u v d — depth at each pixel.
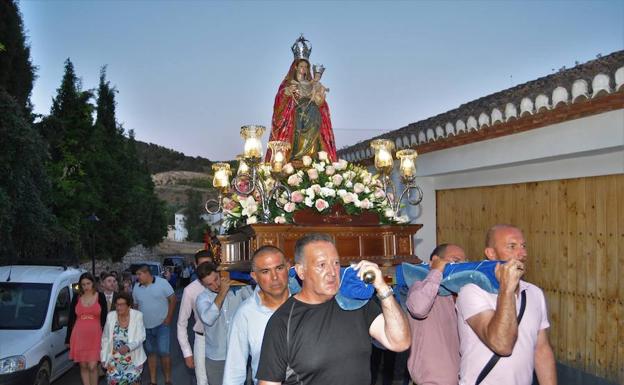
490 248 3.74
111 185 26.70
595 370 6.57
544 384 3.61
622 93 5.38
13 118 12.77
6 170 12.79
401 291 4.42
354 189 6.06
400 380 7.08
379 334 2.89
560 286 7.16
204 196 81.19
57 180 21.67
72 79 24.11
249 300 3.85
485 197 8.70
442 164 9.12
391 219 6.12
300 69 7.21
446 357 3.98
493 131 7.43
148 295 7.76
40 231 14.04
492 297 3.44
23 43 16.86
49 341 7.61
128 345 6.75
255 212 5.80
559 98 5.92
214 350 5.33
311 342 2.73
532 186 7.70
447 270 3.71
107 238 26.98
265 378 2.77
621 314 6.23
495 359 3.39
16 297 7.96
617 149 6.09
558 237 7.21
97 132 25.08
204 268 5.40
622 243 6.25
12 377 6.73
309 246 2.88
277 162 5.87
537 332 3.53
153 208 37.50
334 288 2.81
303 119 7.10
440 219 9.85
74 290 9.03
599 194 6.59
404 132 9.62
